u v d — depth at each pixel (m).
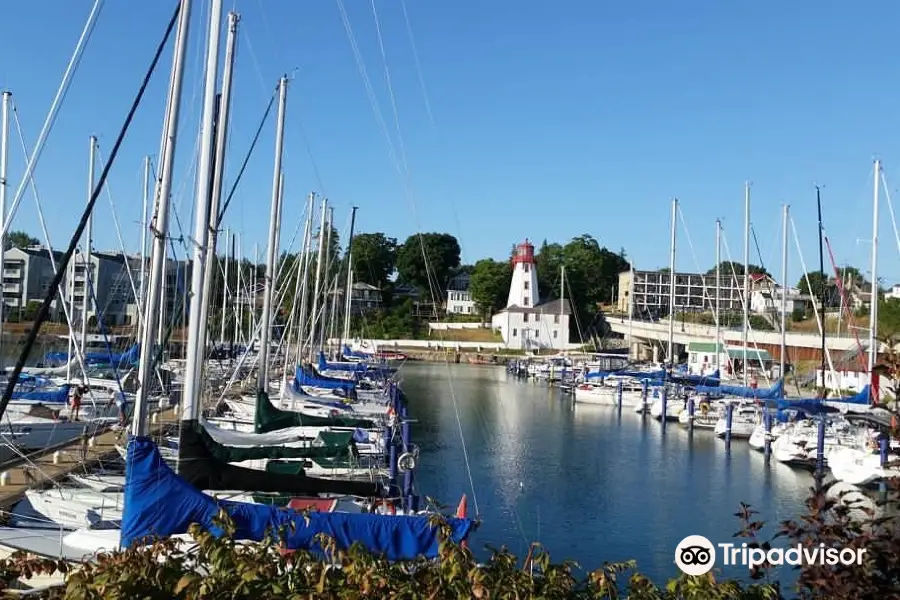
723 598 6.47
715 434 44.75
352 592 6.08
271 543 7.48
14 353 39.81
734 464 35.97
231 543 6.80
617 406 59.22
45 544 13.34
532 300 128.62
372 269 139.62
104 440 25.12
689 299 154.12
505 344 121.50
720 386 49.62
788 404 38.28
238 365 35.41
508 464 34.69
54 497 16.02
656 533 24.23
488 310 137.12
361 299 131.25
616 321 118.75
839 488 29.47
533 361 97.75
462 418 51.22
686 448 40.41
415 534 10.82
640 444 41.59
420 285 148.25
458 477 31.44
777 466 35.47
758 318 94.75
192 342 16.22
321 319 59.69
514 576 6.46
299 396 32.53
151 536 7.68
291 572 6.45
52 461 21.55
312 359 52.19
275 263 38.06
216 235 18.78
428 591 6.21
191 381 16.16
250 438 19.78
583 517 25.91
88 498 16.08
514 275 129.75
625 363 92.00
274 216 29.56
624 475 32.97
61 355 40.78
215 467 13.30
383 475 20.55
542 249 168.62
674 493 29.69
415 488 28.36
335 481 13.81
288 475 13.60
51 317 49.53
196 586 5.85
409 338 124.62
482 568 6.60
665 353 100.88
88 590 5.85
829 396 47.03
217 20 16.19
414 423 47.75
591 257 159.25
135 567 6.14
